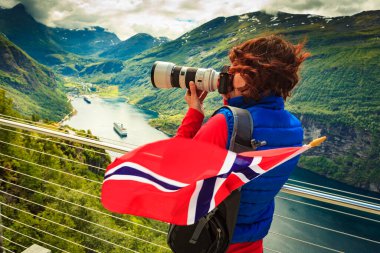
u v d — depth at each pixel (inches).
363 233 2551.7
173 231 46.4
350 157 6176.2
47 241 818.2
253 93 43.4
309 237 2443.4
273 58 42.5
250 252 49.2
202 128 42.9
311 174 5689.0
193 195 37.9
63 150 1369.3
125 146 85.7
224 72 46.6
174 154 41.7
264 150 40.3
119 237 970.1
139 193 40.3
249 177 38.5
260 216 48.1
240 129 40.8
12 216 829.8
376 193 5329.7
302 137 48.2
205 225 43.8
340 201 64.9
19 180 995.9
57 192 943.7
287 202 2999.5
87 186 1223.5
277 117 43.7
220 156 39.5
